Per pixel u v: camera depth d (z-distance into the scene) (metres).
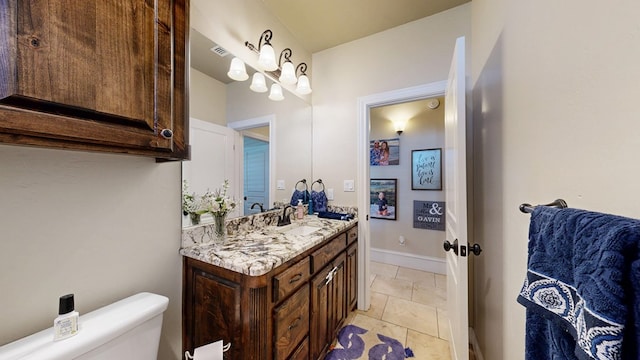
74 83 0.57
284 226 1.74
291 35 2.05
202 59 1.32
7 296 0.69
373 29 2.02
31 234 0.74
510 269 0.97
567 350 0.44
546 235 0.52
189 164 1.24
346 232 1.85
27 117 0.50
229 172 1.51
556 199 0.67
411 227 3.07
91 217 0.86
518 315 0.89
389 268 3.03
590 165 0.55
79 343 0.67
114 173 0.92
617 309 0.33
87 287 0.85
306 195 2.25
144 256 1.02
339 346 1.59
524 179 0.85
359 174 2.13
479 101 1.48
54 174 0.78
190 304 1.15
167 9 0.78
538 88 0.76
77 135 0.57
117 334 0.75
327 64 2.29
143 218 1.02
